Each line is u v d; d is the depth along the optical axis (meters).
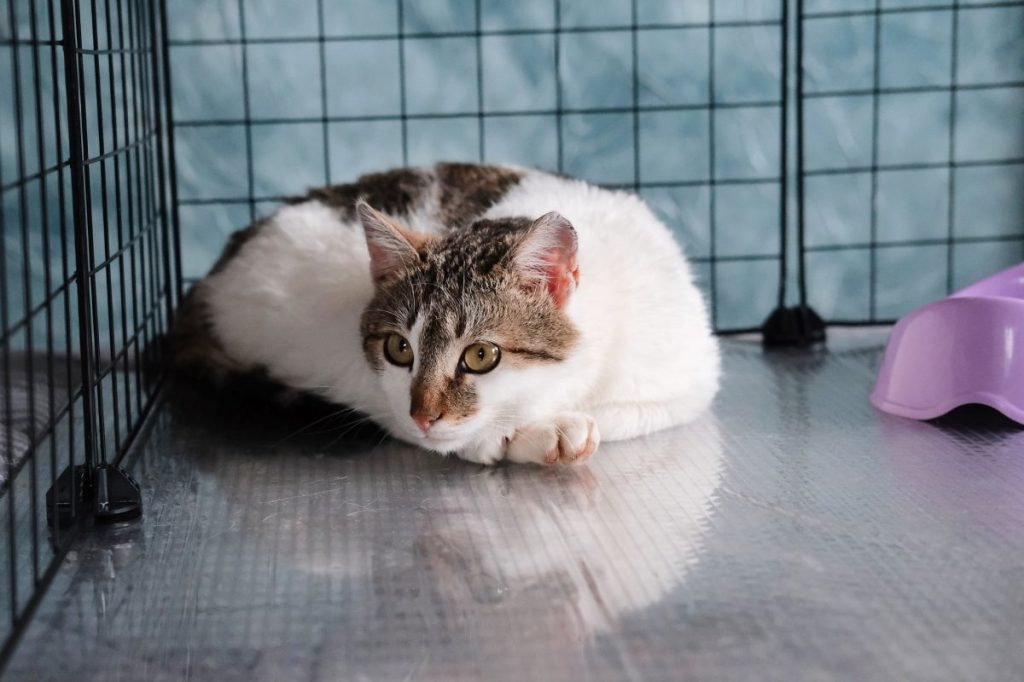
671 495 1.63
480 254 1.68
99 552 1.47
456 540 1.49
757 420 1.98
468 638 1.23
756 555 1.41
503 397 1.65
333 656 1.20
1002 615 1.24
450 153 2.65
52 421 1.40
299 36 2.56
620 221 1.95
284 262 2.01
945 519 1.51
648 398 1.86
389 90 2.61
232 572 1.41
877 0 2.52
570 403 1.78
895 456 1.77
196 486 1.72
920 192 2.75
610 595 1.32
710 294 2.75
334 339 1.89
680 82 2.64
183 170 2.60
